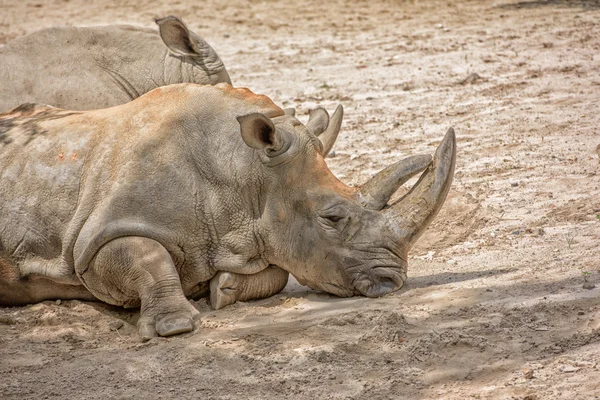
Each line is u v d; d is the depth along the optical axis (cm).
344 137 1950
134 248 1123
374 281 1148
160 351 1056
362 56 2709
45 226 1173
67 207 1166
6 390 978
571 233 1336
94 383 988
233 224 1166
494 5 3469
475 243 1357
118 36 1616
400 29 3094
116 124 1195
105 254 1132
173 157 1158
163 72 1606
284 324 1108
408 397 916
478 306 1096
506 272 1210
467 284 1178
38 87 1543
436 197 1128
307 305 1162
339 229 1141
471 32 2975
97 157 1173
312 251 1148
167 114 1182
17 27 3312
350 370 977
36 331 1127
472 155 1773
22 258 1189
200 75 1603
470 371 954
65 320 1158
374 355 1004
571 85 2234
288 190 1152
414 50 2748
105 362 1038
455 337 1012
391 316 1066
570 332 1007
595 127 1880
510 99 2153
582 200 1474
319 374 973
